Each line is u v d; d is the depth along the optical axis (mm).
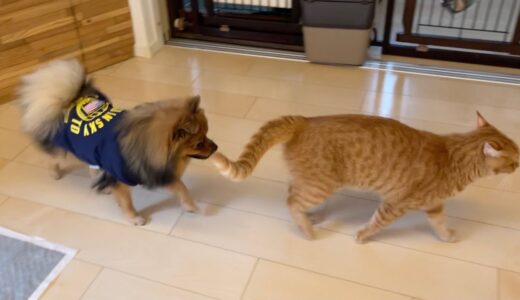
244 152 1487
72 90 1652
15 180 1968
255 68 2818
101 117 1604
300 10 2893
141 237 1712
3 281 1550
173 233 1727
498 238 1681
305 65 2840
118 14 2723
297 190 1590
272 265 1602
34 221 1776
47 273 1576
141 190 1930
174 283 1547
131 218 1754
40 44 2471
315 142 1489
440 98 2488
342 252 1644
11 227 1747
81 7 2541
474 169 1464
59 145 1663
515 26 2617
